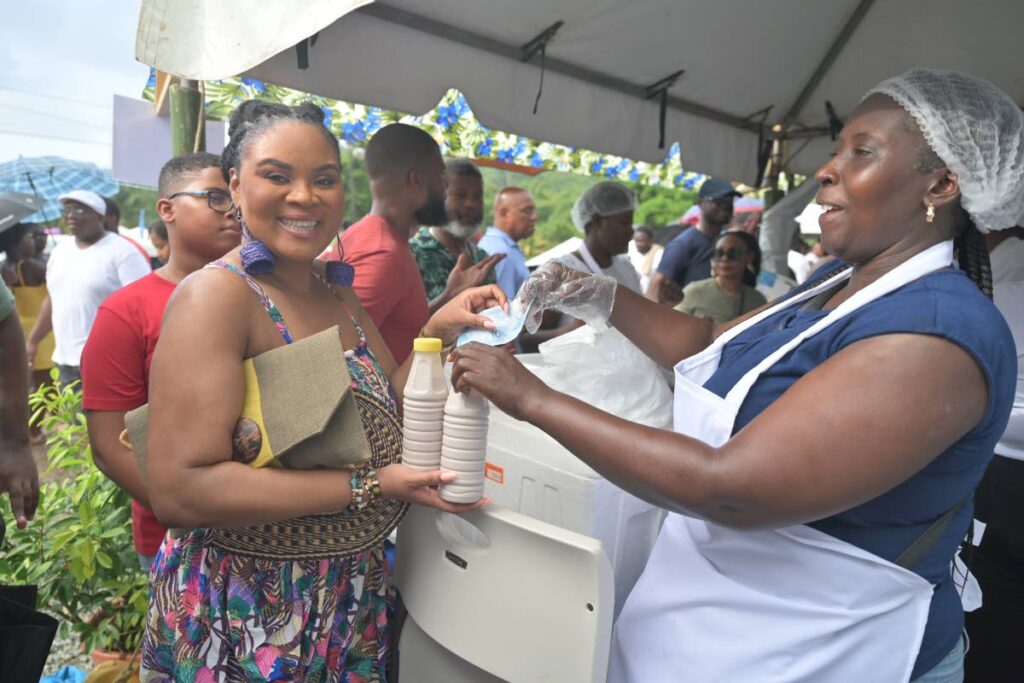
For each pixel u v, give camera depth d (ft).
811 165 12.57
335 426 3.43
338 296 4.26
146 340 5.18
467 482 3.56
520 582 3.51
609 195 10.15
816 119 11.91
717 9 8.91
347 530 3.71
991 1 8.77
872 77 10.65
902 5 9.45
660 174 17.03
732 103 11.09
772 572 3.43
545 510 4.73
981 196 3.11
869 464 2.79
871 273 3.49
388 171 6.83
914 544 3.30
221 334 3.30
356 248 6.50
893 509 3.22
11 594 4.49
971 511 3.51
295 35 4.17
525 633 3.52
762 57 10.21
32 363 15.78
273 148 3.42
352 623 3.93
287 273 3.78
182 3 4.40
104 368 5.12
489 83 8.11
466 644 3.80
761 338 3.78
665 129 10.34
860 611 3.26
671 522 4.11
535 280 4.29
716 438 3.58
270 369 3.40
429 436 3.59
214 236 5.52
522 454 4.85
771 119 11.95
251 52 4.29
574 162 15.49
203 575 3.59
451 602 3.90
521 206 13.28
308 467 3.49
